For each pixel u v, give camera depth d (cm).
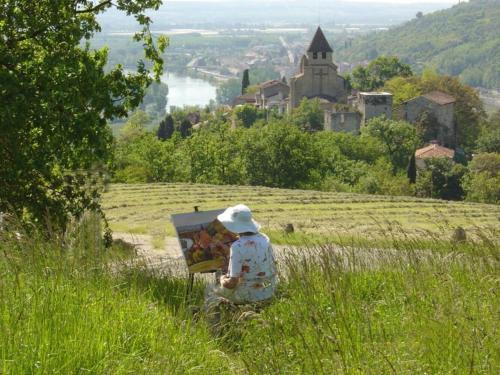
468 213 4638
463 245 1078
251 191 5788
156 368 639
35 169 1705
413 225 3966
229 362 692
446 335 672
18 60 1680
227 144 9612
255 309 845
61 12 1794
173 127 16588
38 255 844
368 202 5231
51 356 612
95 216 963
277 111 18988
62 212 1723
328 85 18050
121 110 1853
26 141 1708
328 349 668
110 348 648
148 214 4466
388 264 1024
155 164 9125
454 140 15475
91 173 1802
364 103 15288
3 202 1539
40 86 1677
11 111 1592
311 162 9656
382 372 613
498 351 640
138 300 805
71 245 895
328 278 882
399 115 15650
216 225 987
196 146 9444
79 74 1717
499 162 11050
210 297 873
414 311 782
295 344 708
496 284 846
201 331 777
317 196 5509
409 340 684
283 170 9538
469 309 754
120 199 5141
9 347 615
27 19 1739
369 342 681
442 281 835
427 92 16950
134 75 1931
